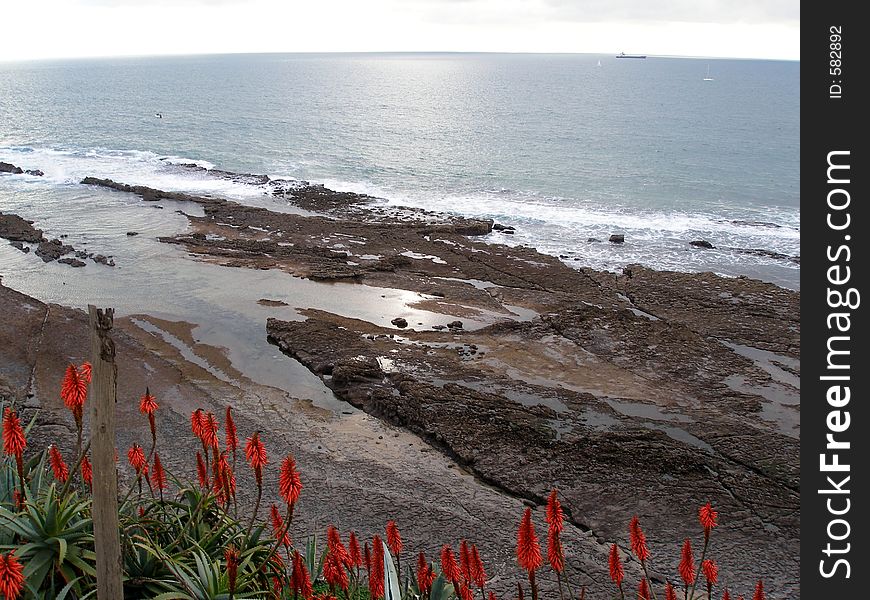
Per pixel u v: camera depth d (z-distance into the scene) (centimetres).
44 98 11394
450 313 2464
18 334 2106
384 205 4059
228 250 3103
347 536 1296
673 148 6456
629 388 1945
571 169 5381
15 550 605
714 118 9056
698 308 2478
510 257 3036
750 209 4259
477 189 4694
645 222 3841
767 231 3678
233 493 792
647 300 2548
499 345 2208
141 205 3906
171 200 4006
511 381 1961
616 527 1371
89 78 18175
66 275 2791
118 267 2897
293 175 5134
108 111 9244
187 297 2583
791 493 1463
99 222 3559
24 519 629
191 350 2156
